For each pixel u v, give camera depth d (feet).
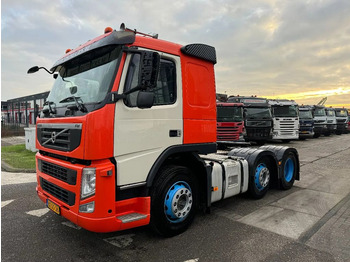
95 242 12.04
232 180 16.35
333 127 81.97
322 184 22.66
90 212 9.75
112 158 10.27
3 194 19.58
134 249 11.41
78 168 9.95
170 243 11.94
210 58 14.16
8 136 72.69
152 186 11.84
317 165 31.48
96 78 10.83
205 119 13.91
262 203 17.54
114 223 10.06
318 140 69.05
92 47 11.05
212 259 10.59
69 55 12.69
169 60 12.37
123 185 10.50
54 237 12.55
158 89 11.82
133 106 10.78
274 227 13.66
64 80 12.71
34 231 13.20
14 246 11.66
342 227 13.67
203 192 14.08
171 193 12.23
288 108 56.75
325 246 11.67
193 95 13.29
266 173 18.92
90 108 10.03
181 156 13.84
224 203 17.52
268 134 52.06
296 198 18.67
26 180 24.12
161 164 11.75
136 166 10.89
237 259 10.59
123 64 10.44
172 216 12.30
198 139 13.50
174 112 12.33
